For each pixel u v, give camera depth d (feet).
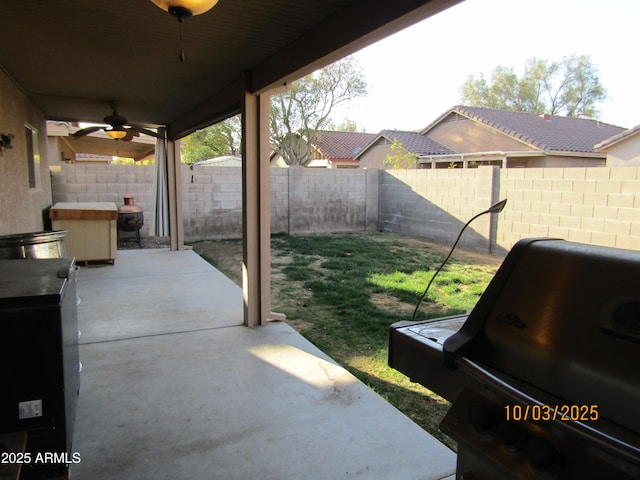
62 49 11.34
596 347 3.05
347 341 12.73
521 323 3.60
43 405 5.57
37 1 8.43
